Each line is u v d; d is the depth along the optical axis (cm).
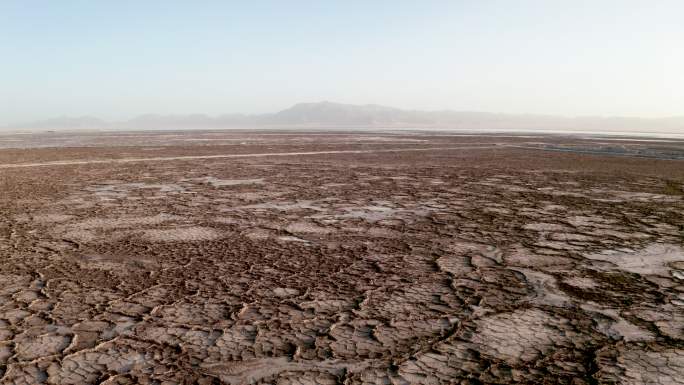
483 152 2528
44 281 422
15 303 369
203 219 713
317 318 344
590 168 1631
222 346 298
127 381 255
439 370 269
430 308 364
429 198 938
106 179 1227
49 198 909
